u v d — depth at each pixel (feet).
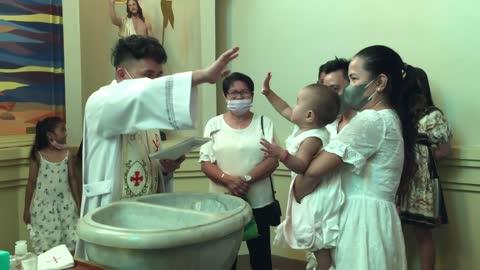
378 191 4.89
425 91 7.93
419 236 8.19
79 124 9.86
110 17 10.72
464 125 8.47
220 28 11.39
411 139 5.66
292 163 4.89
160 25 11.09
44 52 9.91
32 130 9.86
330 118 5.17
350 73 5.11
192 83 4.18
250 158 7.79
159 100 4.20
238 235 4.06
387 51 5.04
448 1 8.48
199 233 3.61
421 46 8.84
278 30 10.62
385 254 4.78
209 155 7.95
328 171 4.81
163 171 5.51
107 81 10.89
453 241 8.60
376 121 4.79
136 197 4.79
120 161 4.90
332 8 9.86
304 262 10.55
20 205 9.61
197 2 10.75
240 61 11.26
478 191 8.27
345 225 4.90
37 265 3.89
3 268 3.49
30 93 9.80
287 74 10.57
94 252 3.80
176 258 3.60
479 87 8.27
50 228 9.00
